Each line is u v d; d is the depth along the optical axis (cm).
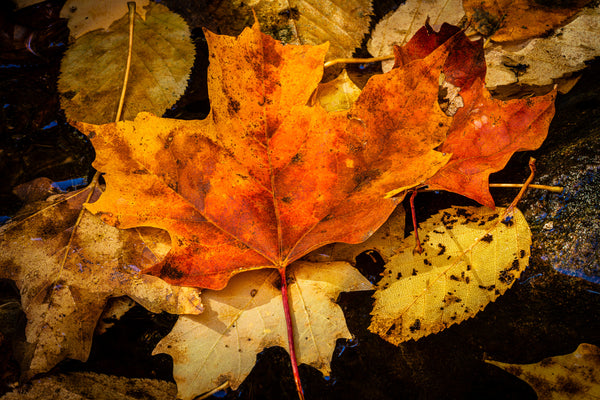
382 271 39
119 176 38
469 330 38
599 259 38
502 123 39
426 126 37
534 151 41
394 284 38
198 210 38
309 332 37
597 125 40
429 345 38
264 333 37
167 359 38
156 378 38
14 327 38
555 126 41
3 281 40
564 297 38
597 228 38
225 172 38
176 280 37
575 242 38
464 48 40
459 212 39
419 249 38
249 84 37
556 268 38
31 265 39
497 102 39
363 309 39
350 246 39
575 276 38
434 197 40
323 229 38
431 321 37
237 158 38
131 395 38
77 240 39
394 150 38
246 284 38
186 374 37
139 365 38
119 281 38
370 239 39
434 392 37
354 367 38
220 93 37
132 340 39
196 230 37
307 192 38
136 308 39
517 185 39
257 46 37
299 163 38
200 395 37
